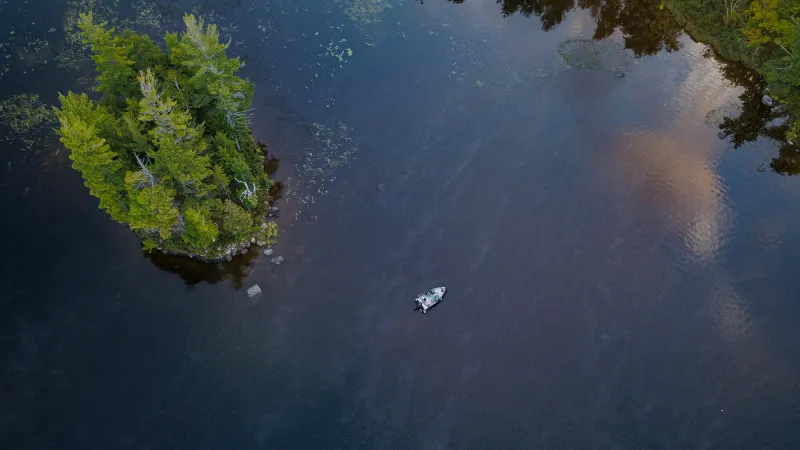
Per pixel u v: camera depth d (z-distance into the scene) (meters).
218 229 76.50
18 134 89.12
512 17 108.12
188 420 65.12
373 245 78.81
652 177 85.69
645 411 66.19
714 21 103.31
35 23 103.12
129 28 102.56
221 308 73.25
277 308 73.31
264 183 82.38
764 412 65.94
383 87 96.75
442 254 78.00
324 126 91.12
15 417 64.94
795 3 92.94
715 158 87.88
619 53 101.12
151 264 76.56
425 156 88.19
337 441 64.25
